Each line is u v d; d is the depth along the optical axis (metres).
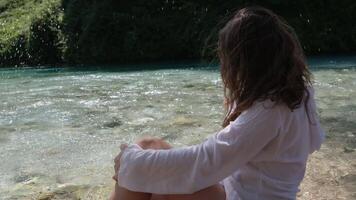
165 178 1.73
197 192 1.79
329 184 3.39
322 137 1.85
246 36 1.67
